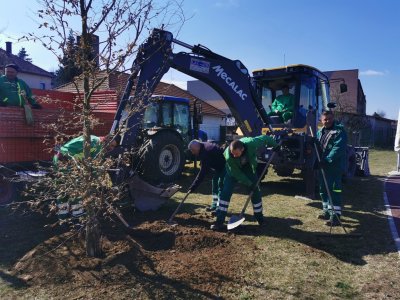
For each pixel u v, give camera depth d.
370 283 3.99
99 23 3.72
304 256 4.68
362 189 9.52
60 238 4.71
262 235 5.45
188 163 12.67
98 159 4.05
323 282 4.00
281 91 9.65
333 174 6.12
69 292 3.63
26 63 25.66
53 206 4.35
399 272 4.27
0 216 6.01
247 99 8.00
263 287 3.87
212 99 49.03
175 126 10.83
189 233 5.13
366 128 29.58
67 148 4.78
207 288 3.79
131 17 3.78
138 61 5.59
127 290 3.69
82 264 4.06
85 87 3.93
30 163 6.29
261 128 8.23
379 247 5.06
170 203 7.31
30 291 3.64
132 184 6.24
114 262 4.15
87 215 4.16
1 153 5.96
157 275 3.99
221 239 5.06
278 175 10.88
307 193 8.05
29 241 4.92
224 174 6.21
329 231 5.71
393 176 12.10
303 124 8.84
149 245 4.74
